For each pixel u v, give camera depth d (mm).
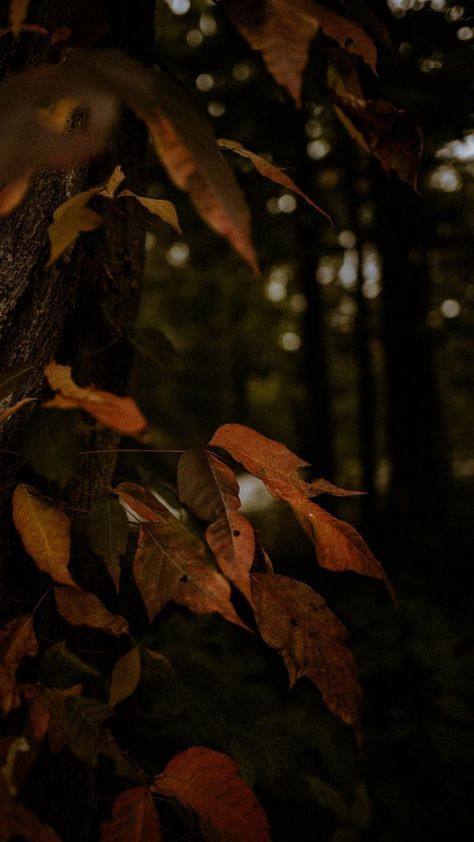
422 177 3201
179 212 3361
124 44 654
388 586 564
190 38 3215
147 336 754
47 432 509
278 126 2986
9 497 606
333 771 1475
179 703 660
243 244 389
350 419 7656
